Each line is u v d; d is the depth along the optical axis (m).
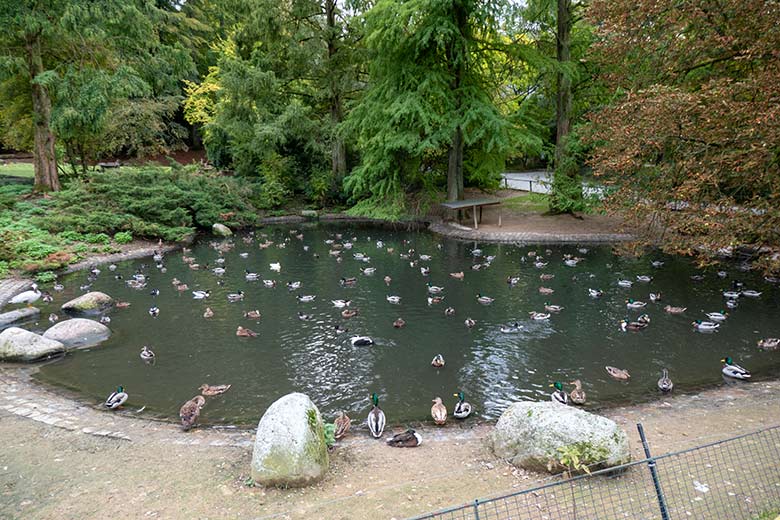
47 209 33.47
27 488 8.77
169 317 19.58
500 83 40.56
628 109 16.11
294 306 20.83
